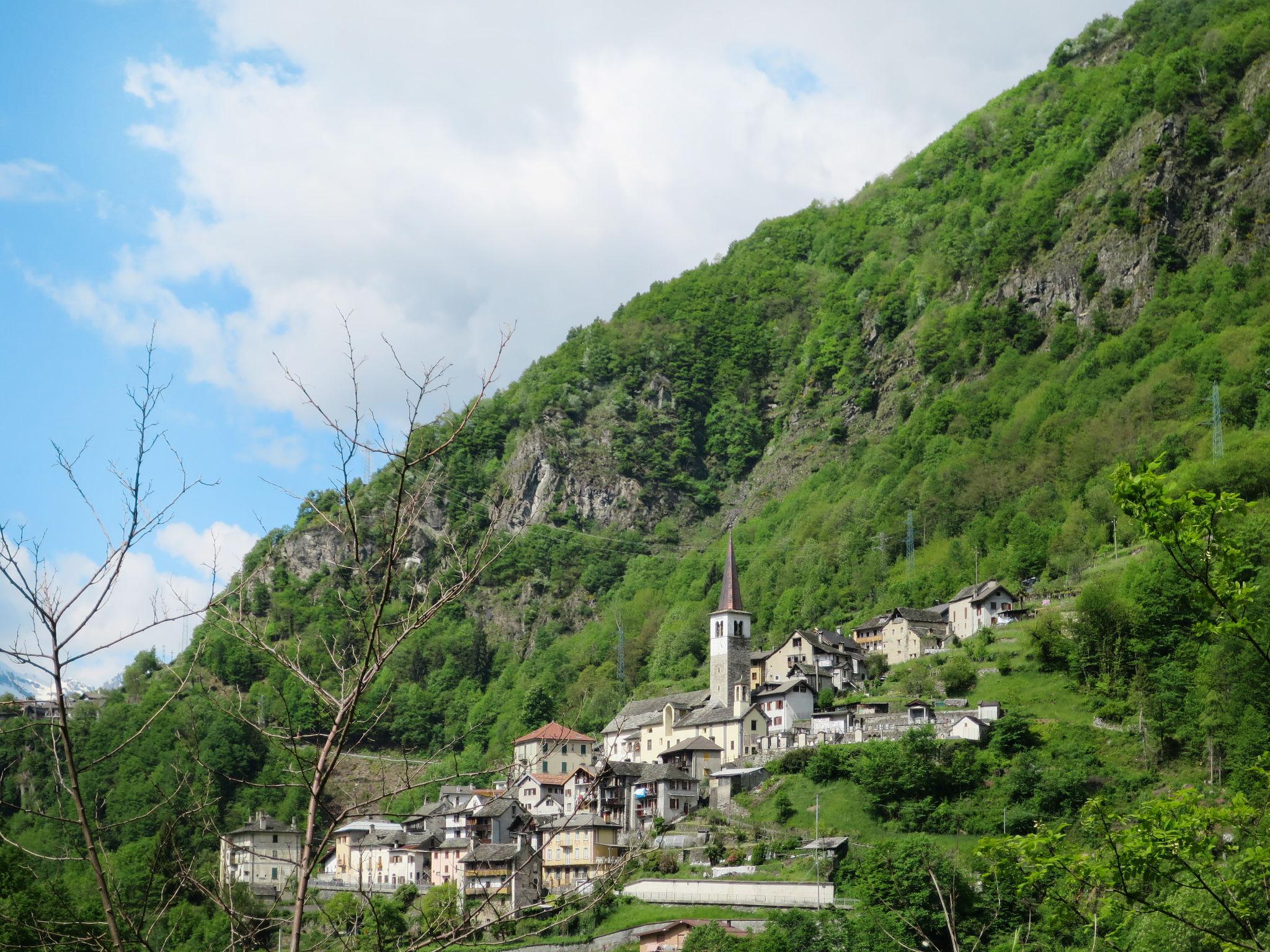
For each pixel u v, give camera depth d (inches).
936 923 3988.7
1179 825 1191.6
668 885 4948.3
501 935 869.2
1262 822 1238.3
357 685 832.3
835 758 6028.5
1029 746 5876.0
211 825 917.2
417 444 884.0
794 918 4311.0
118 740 4537.4
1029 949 2187.5
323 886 5905.5
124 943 826.2
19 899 2025.1
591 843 5506.9
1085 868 1223.5
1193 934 2143.2
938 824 5393.7
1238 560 1124.5
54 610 831.7
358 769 5772.6
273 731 886.4
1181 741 5580.7
